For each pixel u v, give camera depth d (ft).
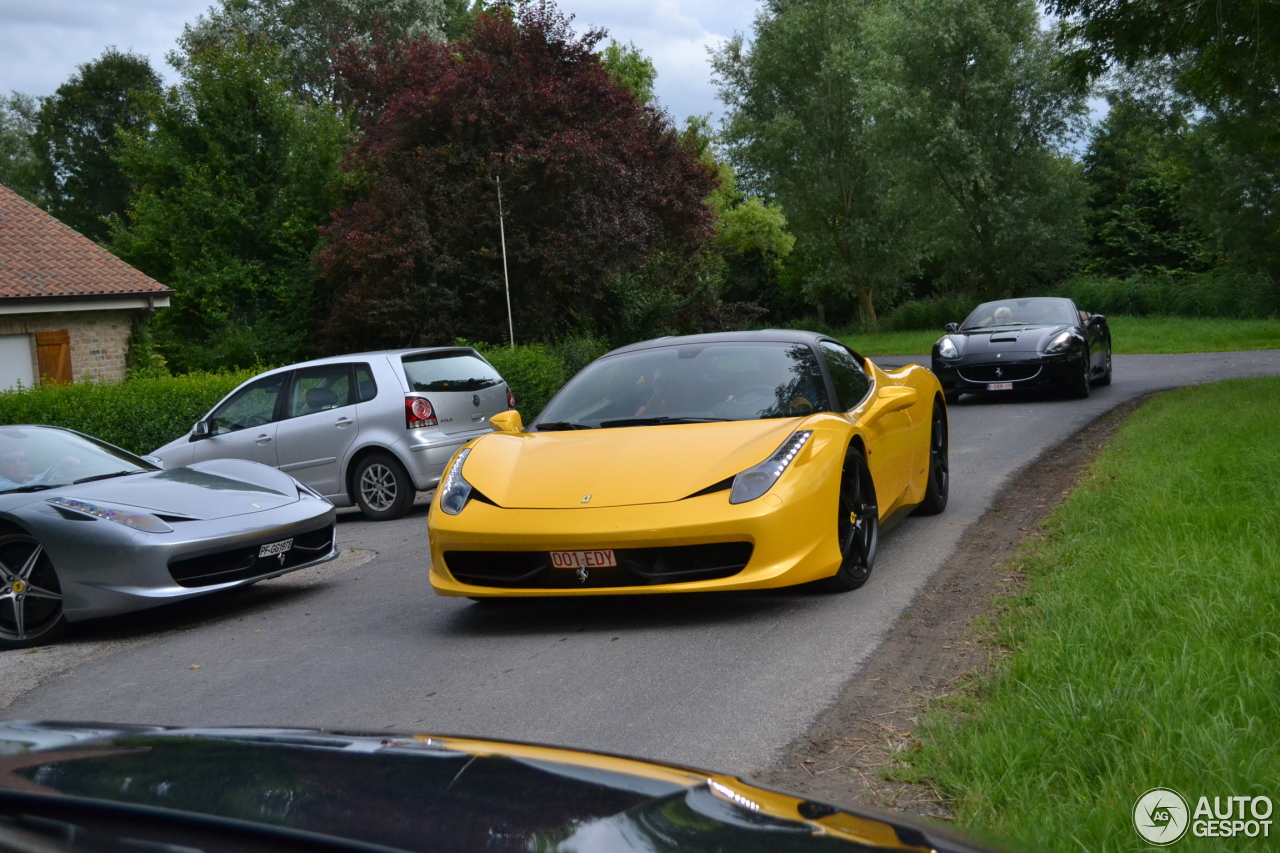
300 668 14.83
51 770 3.59
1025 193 114.83
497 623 16.55
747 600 16.52
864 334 141.79
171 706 13.50
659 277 83.97
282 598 20.76
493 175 68.90
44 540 18.20
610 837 3.13
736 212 163.32
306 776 3.57
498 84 69.72
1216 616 11.71
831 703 11.41
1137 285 119.24
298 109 92.94
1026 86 112.16
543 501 15.24
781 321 188.34
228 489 20.61
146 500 19.29
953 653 12.79
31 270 70.08
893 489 19.20
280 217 86.99
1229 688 9.68
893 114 115.55
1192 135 107.45
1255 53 35.32
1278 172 102.99
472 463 16.61
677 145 81.05
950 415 42.96
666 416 17.25
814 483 15.24
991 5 114.93
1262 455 21.54
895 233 141.79
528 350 56.03
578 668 13.53
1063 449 31.24
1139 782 7.94
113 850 2.95
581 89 72.23
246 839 2.98
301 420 32.83
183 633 18.37
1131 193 147.23
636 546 14.55
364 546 26.81
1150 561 14.58
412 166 70.03
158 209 86.94
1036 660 11.07
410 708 12.39
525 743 4.24
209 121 89.04
